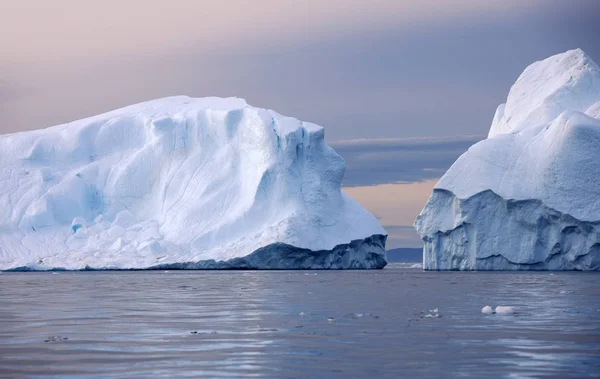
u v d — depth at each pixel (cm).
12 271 14088
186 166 16250
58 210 15925
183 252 14488
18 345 3259
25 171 16662
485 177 11756
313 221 14400
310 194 14788
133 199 16412
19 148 17162
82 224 15725
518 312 4591
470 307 4981
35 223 15588
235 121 16100
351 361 2795
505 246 11519
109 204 16388
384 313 4578
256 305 5256
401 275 10781
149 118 17312
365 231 15075
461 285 7744
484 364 2711
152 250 14512
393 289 7150
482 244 11631
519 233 11481
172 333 3619
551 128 11938
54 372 2627
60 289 7675
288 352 3006
